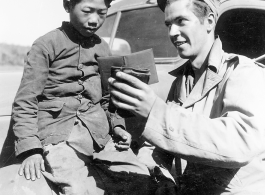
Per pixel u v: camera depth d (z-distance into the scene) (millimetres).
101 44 1975
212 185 1589
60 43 1799
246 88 1489
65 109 1775
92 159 1805
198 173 1636
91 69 1886
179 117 1408
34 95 1703
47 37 1774
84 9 1772
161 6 1979
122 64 1488
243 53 3389
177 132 1388
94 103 1869
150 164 1903
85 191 1629
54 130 1732
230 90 1524
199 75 1783
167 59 2842
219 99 1602
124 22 3135
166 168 1878
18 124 1654
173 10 1701
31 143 1625
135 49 2998
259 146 1376
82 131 1779
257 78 1524
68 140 1730
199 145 1369
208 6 1721
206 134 1374
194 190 1652
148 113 1402
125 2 3295
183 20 1687
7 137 1976
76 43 1844
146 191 1724
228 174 1548
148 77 1416
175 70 1961
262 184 1529
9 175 1607
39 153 1652
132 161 1834
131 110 1402
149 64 1502
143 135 1412
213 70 1668
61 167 1626
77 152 1730
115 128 1869
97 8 1793
